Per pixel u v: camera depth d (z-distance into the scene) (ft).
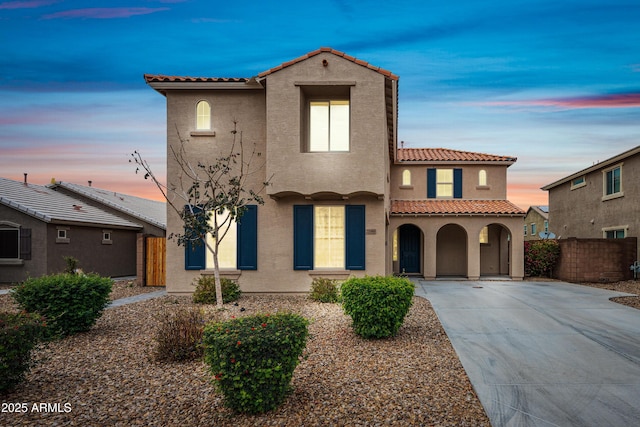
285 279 44.32
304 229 44.19
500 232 70.18
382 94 41.19
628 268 59.93
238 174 44.45
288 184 41.24
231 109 44.83
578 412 16.37
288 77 41.50
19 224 57.72
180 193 44.70
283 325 17.35
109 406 16.97
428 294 46.96
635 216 61.31
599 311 36.60
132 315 34.27
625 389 18.69
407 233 70.08
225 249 45.34
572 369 21.25
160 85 43.78
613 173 67.87
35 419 15.88
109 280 30.25
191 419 15.79
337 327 30.01
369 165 41.16
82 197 76.69
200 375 20.36
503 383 19.25
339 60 41.42
